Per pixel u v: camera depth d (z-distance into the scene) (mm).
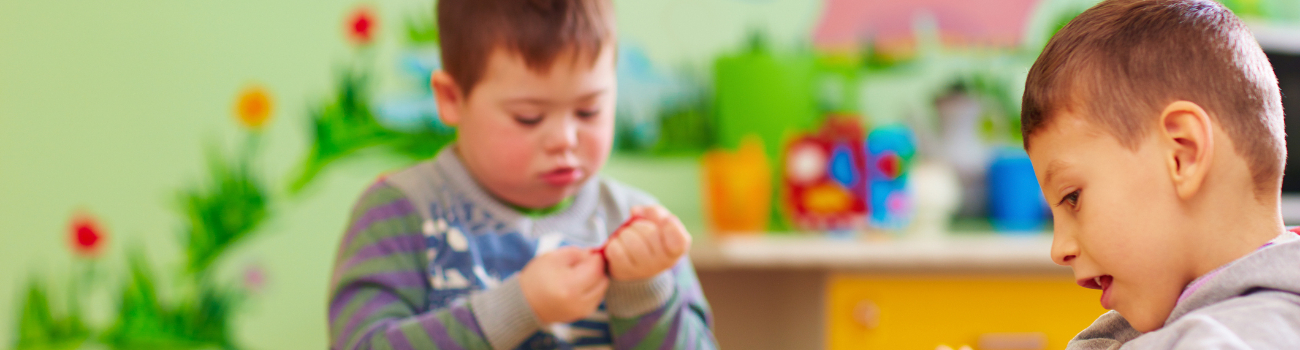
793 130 3336
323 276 3135
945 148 3480
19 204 2967
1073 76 1552
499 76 1924
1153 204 1521
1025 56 3590
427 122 3184
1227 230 1518
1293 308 1472
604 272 1901
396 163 3164
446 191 2014
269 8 3084
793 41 3436
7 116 2955
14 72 2957
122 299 3025
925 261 2717
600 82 1951
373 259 1967
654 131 3318
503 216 2008
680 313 1998
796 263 2701
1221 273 1501
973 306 2766
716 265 2736
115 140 3014
